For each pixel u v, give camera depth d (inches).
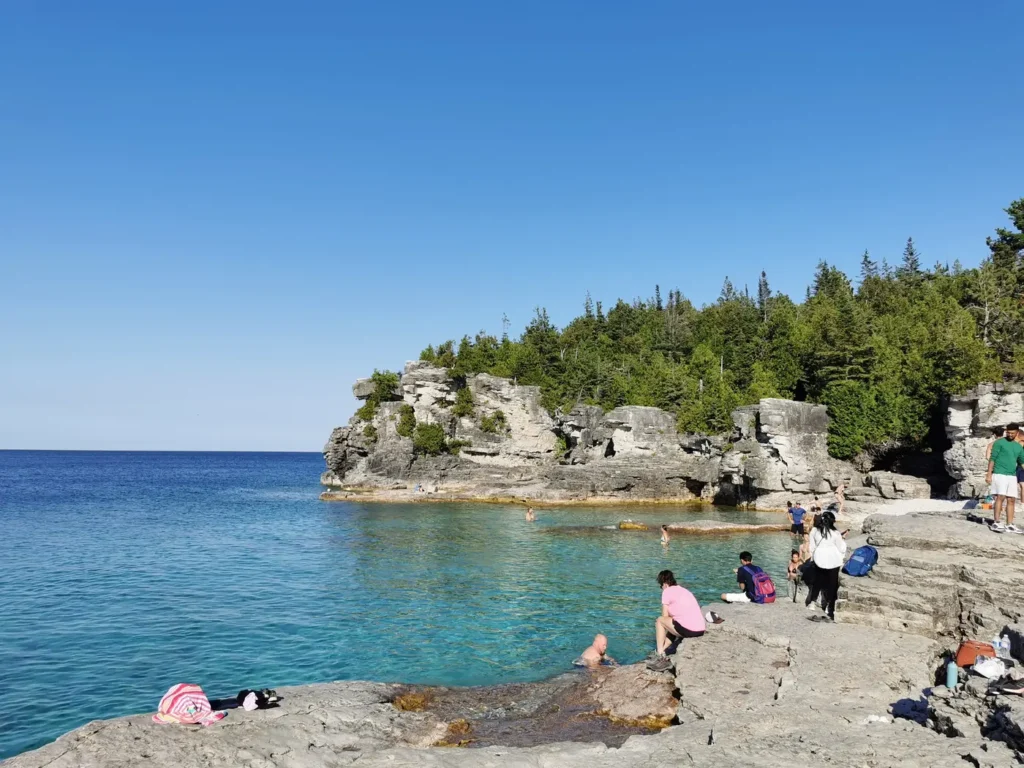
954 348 1985.7
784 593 953.5
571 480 2733.8
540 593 981.2
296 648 715.4
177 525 1952.5
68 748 370.6
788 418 2320.4
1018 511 836.0
